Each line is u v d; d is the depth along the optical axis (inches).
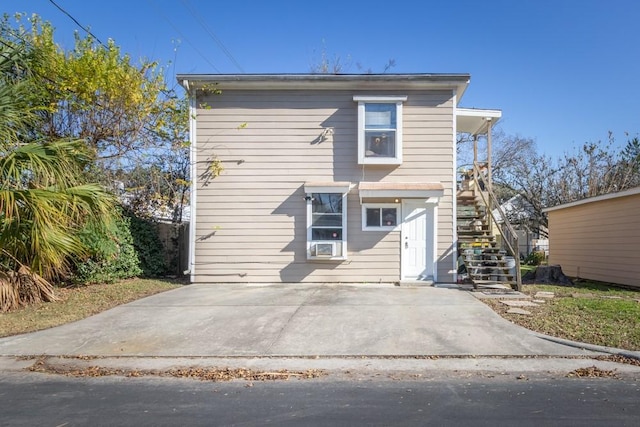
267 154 464.8
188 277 506.9
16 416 160.2
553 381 194.7
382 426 150.1
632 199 497.0
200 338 261.7
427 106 461.4
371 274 459.2
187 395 181.2
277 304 350.3
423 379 199.2
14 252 315.3
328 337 262.1
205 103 467.5
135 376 205.6
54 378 203.3
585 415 158.1
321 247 450.3
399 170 461.1
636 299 385.4
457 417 156.9
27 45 382.3
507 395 178.2
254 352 237.8
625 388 185.5
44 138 406.6
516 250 410.6
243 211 464.8
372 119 461.1
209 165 465.1
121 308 337.7
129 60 464.4
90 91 439.2
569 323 284.0
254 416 159.3
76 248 311.7
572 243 638.5
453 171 458.3
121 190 506.9
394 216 461.4
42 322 295.0
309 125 464.4
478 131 580.4
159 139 502.9
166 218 585.6
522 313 313.7
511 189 1132.5
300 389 187.5
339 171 462.6
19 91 337.1
